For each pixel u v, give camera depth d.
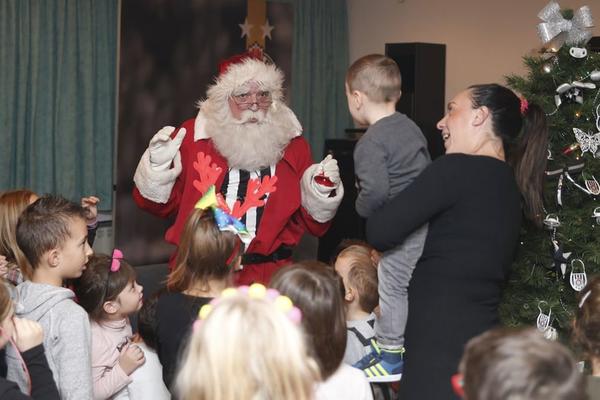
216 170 2.80
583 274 2.92
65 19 5.28
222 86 3.37
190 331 2.07
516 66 5.77
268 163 3.37
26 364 1.98
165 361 2.21
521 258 3.02
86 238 2.32
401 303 2.53
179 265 2.30
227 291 1.50
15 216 2.47
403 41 6.41
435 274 2.30
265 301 1.39
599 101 2.99
